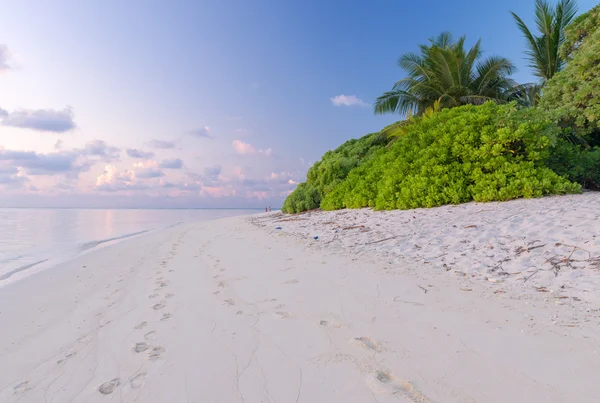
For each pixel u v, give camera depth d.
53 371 2.08
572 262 3.60
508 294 3.06
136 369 2.02
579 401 1.51
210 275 4.29
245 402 1.63
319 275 3.96
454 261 4.34
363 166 13.60
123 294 3.71
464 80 16.50
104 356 2.22
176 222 21.98
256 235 8.80
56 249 8.62
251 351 2.15
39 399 1.77
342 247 5.91
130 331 2.61
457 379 1.73
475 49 16.34
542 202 6.34
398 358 1.97
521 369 1.79
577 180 8.34
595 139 9.95
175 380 1.87
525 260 3.92
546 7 14.88
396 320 2.53
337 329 2.42
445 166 8.47
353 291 3.29
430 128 10.09
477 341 2.14
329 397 1.63
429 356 1.98
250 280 3.88
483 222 5.79
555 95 9.68
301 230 8.82
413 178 8.98
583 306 2.66
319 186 16.06
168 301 3.32
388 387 1.68
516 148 7.80
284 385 1.75
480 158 8.05
